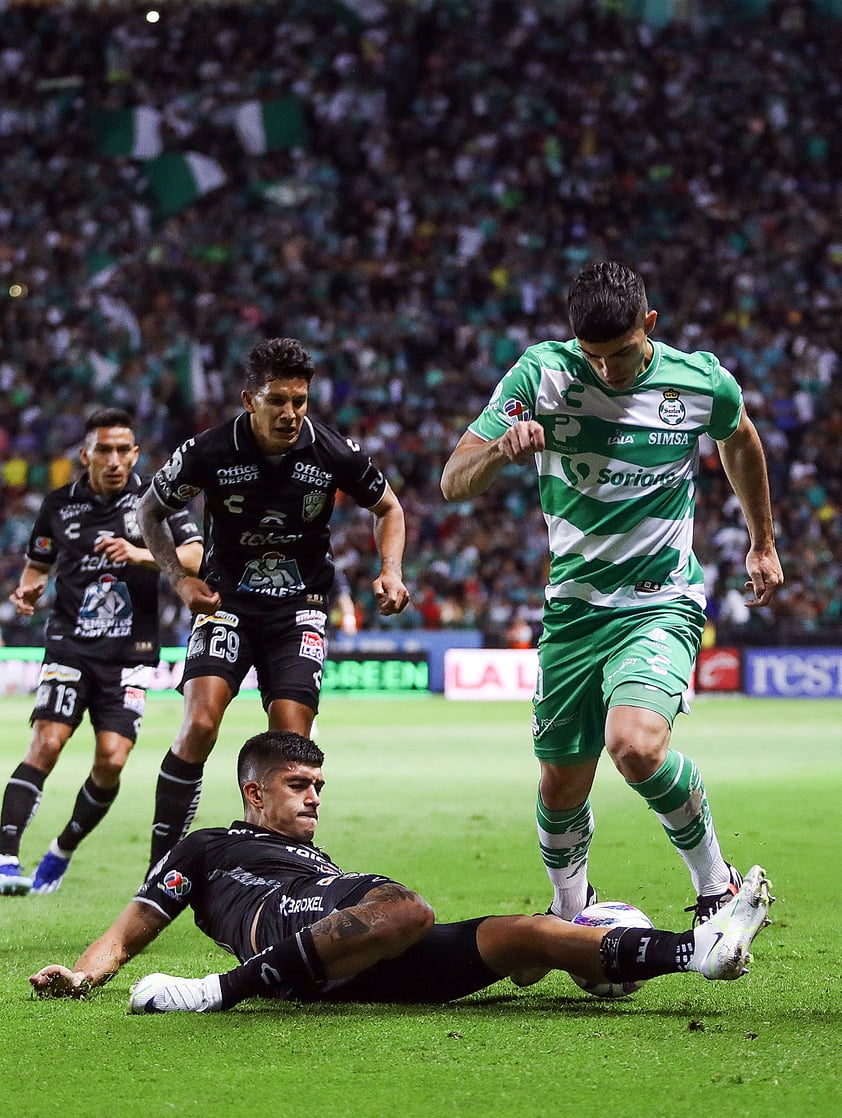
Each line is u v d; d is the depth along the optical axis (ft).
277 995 55.21
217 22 431.02
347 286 391.04
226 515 72.74
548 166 410.72
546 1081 44.60
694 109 424.05
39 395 358.84
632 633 60.13
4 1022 52.80
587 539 60.80
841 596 326.24
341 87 424.87
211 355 372.58
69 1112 41.91
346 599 218.59
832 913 76.54
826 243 402.31
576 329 57.36
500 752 181.88
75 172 403.95
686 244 400.06
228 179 409.90
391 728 221.25
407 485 347.36
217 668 72.54
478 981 54.75
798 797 130.41
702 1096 42.78
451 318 385.91
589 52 432.25
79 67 421.59
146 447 350.02
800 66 434.30
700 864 58.75
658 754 55.72
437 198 408.05
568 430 60.59
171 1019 53.06
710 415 61.05
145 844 108.17
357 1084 44.52
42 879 87.97
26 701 281.74
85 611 90.68
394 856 97.86
